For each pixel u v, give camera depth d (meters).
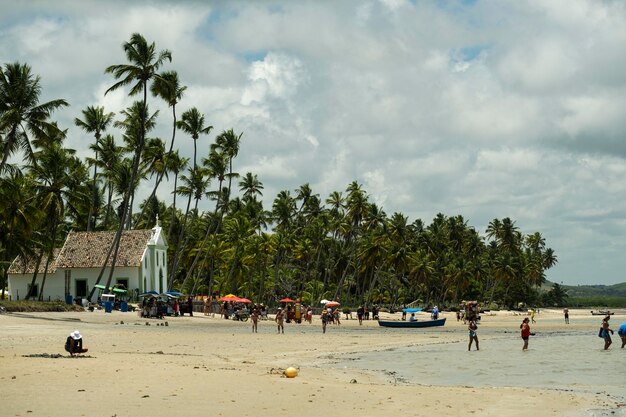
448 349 45.44
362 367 33.22
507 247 189.75
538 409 19.80
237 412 17.02
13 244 74.44
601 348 47.34
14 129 62.25
